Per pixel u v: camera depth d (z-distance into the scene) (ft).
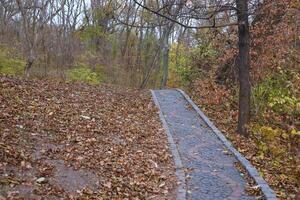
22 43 87.61
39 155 27.76
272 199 24.29
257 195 25.71
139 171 28.78
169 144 36.99
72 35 103.04
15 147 27.91
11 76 57.77
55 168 26.14
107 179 26.07
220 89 62.03
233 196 25.39
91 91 60.08
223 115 54.13
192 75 78.89
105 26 104.78
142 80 114.42
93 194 23.50
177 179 27.96
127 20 102.17
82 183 24.80
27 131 32.19
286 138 42.91
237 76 62.85
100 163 28.66
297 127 46.50
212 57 71.26
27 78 59.77
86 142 32.94
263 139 41.86
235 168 31.35
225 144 38.06
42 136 32.04
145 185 26.32
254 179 28.30
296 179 30.78
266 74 54.75
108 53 114.11
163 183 26.94
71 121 38.45
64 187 23.68
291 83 53.26
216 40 69.00
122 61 114.32
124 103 55.16
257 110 50.78
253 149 38.65
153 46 119.44
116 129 39.37
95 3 102.01
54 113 39.65
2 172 23.52
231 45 63.62
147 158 31.99
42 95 47.16
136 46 118.01
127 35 112.06
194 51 81.25
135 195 24.54
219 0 44.70
